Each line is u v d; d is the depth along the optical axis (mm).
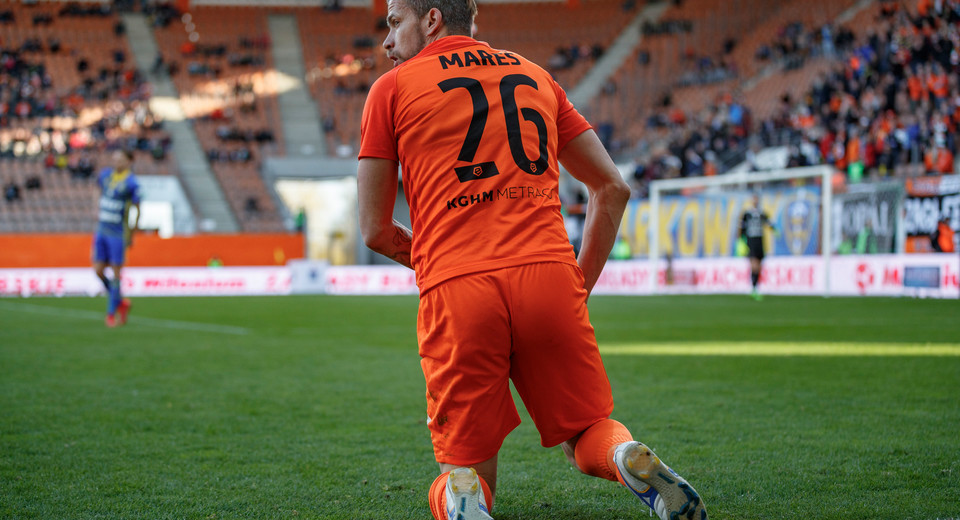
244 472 5410
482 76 3744
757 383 8914
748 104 47844
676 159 44656
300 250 47500
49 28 65875
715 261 35062
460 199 3588
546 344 3582
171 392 8812
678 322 17969
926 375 9297
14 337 15422
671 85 56656
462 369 3543
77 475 5344
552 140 3812
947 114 31969
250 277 42688
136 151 54906
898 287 28062
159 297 36656
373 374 10242
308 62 66812
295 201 58219
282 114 61906
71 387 9164
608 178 4008
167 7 69812
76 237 45062
